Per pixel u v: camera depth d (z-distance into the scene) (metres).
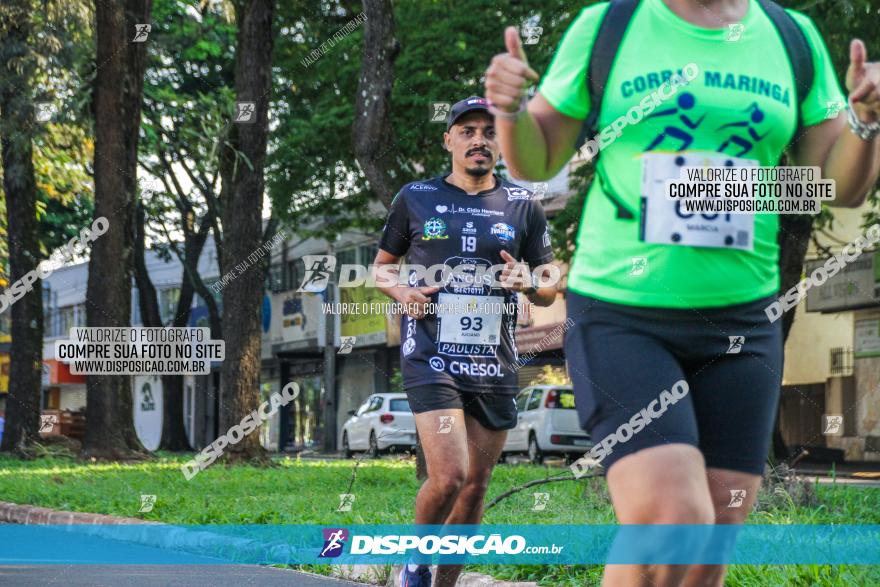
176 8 31.56
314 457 37.84
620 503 3.55
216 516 11.88
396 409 35.75
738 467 3.81
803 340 29.17
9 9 24.39
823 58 3.92
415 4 24.11
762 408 3.80
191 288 40.28
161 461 23.86
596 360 3.72
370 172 16.81
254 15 21.81
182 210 38.56
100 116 23.27
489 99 3.67
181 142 32.53
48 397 63.12
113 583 8.59
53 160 30.48
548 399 30.09
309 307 45.25
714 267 3.73
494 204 6.59
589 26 3.84
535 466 24.55
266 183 28.53
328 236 30.97
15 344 27.80
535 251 6.74
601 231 3.82
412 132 23.66
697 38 3.75
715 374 3.78
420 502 6.34
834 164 3.91
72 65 24.52
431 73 23.66
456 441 6.27
